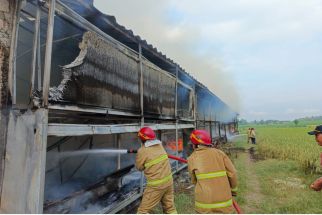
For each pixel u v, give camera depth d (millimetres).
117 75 5012
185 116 10562
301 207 5758
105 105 4555
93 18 4594
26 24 5578
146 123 6387
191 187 7387
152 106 6777
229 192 3146
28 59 6102
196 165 3230
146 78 6496
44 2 3572
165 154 4293
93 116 5043
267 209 5672
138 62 5996
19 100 5906
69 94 3656
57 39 5785
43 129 3156
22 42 5891
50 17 3393
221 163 3211
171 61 8133
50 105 3326
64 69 3662
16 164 3344
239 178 8656
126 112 5305
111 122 6105
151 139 4289
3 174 3459
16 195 3258
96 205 4625
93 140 6543
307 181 8164
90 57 4172
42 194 3057
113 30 5129
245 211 5625
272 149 15391
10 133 3490
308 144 17719
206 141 3365
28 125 3291
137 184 6168
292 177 8867
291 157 13109
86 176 6219
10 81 3641
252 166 11180
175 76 8883
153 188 4039
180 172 9172
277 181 8188
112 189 5324
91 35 4203
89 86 4117
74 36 5461
